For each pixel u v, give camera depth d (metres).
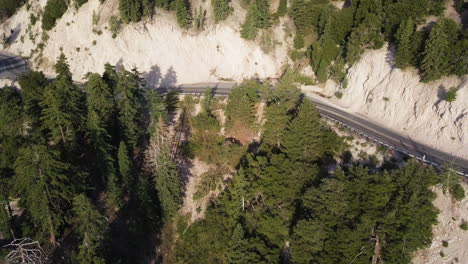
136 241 57.06
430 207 47.22
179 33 85.31
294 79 75.25
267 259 49.94
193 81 83.69
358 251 47.31
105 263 42.03
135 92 64.44
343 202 48.00
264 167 53.78
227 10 85.88
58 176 47.19
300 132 55.84
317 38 83.88
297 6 84.88
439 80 60.88
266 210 53.12
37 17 96.50
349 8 76.25
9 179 52.72
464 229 48.66
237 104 66.62
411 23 62.91
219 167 65.25
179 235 59.97
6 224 50.00
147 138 67.81
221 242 53.19
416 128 61.38
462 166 53.28
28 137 59.38
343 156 60.16
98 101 60.72
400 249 47.00
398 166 55.59
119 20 84.38
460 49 58.00
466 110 56.16
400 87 64.75
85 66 84.38
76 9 87.69
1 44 101.44
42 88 67.56
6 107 64.38
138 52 83.50
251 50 84.94
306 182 54.09
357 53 72.25
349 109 70.12
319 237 47.59
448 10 70.00
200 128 68.44
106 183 59.62
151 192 57.62
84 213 41.78
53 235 50.75
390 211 46.84
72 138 59.03
